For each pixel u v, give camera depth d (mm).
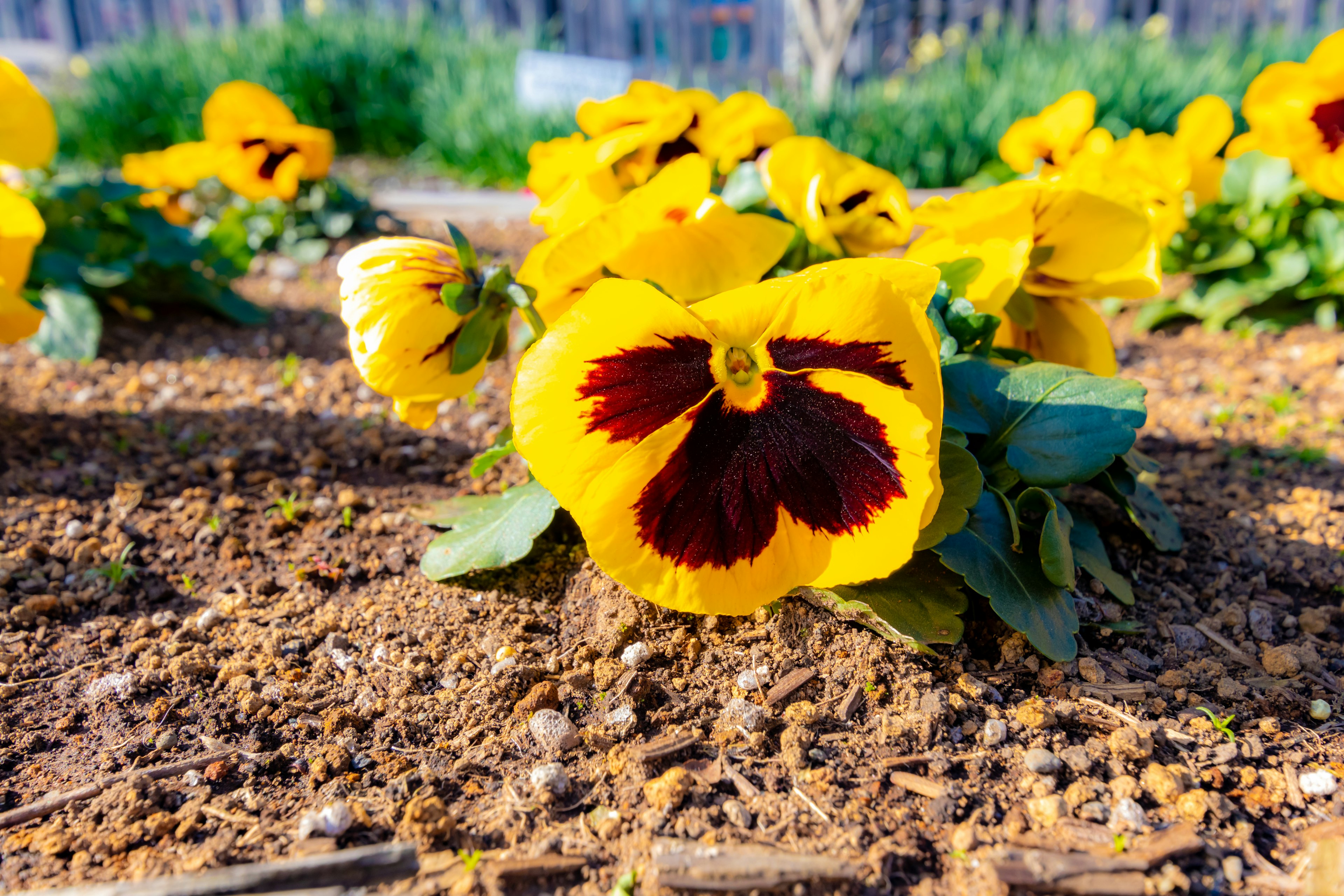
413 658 267
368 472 367
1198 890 205
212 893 199
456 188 923
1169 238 342
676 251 257
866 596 251
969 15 1346
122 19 1762
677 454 210
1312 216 501
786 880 204
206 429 401
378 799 228
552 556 296
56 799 228
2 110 278
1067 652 247
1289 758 235
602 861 212
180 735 248
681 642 261
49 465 364
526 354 206
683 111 281
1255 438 388
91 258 497
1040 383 264
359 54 1139
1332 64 365
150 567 312
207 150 566
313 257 662
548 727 241
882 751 234
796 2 1019
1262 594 294
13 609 287
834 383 205
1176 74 925
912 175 846
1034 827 217
